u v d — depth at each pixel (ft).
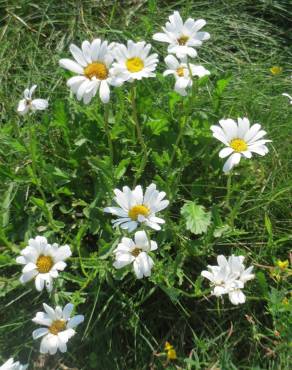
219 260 0.89
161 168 1.10
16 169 1.15
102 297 1.08
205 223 1.05
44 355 1.08
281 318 0.97
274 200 1.16
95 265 1.00
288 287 1.08
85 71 0.88
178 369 0.98
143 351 1.07
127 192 0.88
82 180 1.16
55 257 0.86
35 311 1.09
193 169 1.19
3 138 1.12
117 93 1.12
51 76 1.39
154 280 1.00
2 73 1.39
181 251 1.07
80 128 1.13
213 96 1.21
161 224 1.04
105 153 1.15
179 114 1.14
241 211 1.17
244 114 1.30
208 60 1.46
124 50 0.88
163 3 1.55
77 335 1.07
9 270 1.12
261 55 1.51
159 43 1.44
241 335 1.07
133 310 1.05
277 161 1.22
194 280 1.11
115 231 1.04
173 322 1.11
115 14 1.52
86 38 1.45
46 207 1.01
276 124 1.29
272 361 1.03
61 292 0.99
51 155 1.20
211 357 1.04
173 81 1.17
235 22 1.53
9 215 1.12
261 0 1.56
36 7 1.51
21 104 0.94
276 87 1.39
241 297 0.88
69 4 1.52
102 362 1.07
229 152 0.89
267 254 1.11
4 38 1.46
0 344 1.08
